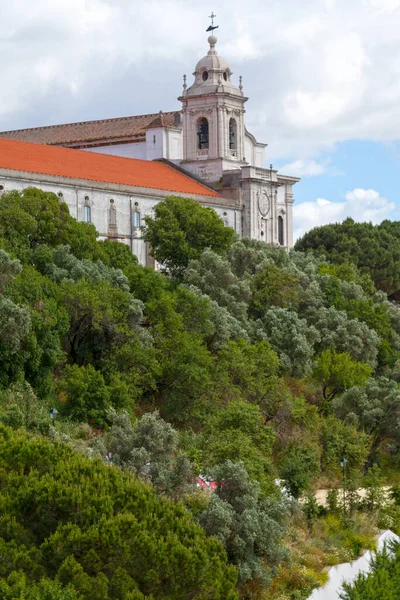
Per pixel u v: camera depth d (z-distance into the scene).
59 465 71.56
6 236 128.38
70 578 65.12
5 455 72.25
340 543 95.69
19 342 105.31
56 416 105.69
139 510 70.50
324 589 86.31
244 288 146.38
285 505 87.25
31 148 169.75
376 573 82.06
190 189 188.38
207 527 77.62
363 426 123.81
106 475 72.19
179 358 119.44
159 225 153.75
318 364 137.25
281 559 81.38
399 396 122.81
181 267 153.12
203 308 129.50
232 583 70.88
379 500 105.81
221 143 198.88
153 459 85.50
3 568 64.88
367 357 148.62
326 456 114.19
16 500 68.62
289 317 142.00
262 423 115.19
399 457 122.62
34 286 112.62
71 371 109.69
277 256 167.50
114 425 88.44
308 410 120.56
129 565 67.38
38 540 68.56
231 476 82.94
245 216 196.12
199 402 117.50
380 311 162.50
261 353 128.75
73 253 136.62
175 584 67.75
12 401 97.94
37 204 134.75
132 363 116.50
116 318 118.44
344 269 182.88
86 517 67.88
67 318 112.88
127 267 135.75
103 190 166.25
